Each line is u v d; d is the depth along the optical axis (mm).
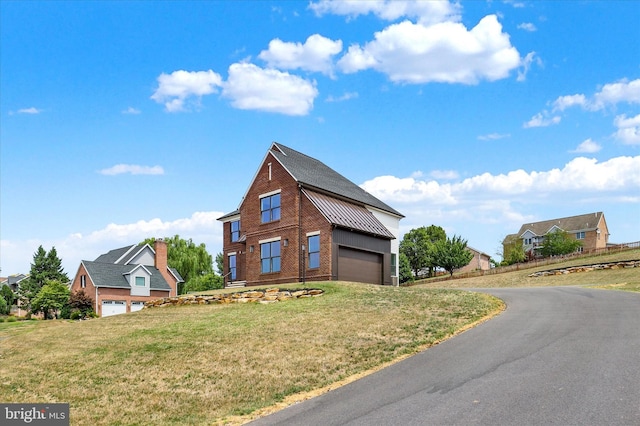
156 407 12109
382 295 23438
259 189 35125
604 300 20859
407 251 79688
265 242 34219
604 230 87562
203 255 84438
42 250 79125
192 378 13938
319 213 31281
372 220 35094
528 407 9094
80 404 12734
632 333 14062
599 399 9180
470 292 24656
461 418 8891
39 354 18219
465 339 14977
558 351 12648
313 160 39938
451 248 64875
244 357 15242
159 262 62688
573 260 57062
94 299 53375
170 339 18250
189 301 28203
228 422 10555
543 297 22891
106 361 16344
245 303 25766
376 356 14203
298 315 20156
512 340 14234
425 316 18672
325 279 30484
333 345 15617
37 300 54375
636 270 40594
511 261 74125
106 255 67312
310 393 11844
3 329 27734
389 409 9859
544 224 91188
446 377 11539
